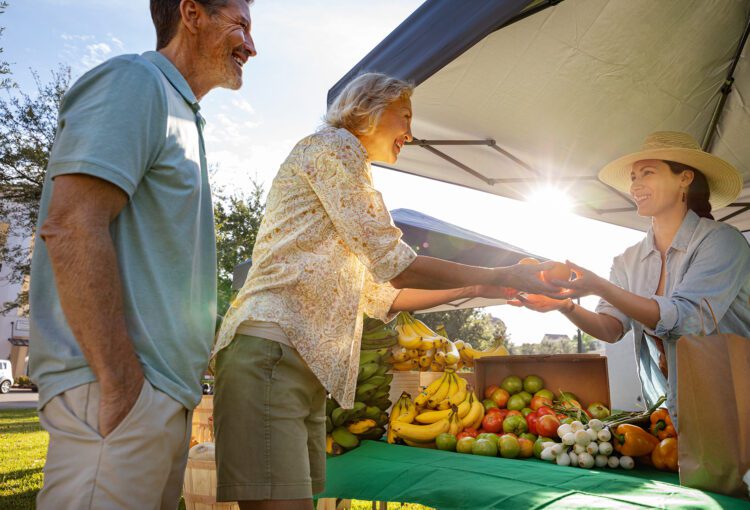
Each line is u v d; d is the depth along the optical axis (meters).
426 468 2.04
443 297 2.15
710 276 2.23
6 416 13.47
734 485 1.58
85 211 1.12
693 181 2.57
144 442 1.14
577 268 2.09
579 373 2.84
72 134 1.16
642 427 2.33
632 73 3.29
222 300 15.97
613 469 2.16
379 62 2.76
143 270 1.25
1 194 16.20
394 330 3.32
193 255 1.35
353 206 1.57
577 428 2.26
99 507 1.08
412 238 3.85
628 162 2.77
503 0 2.33
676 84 3.44
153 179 1.28
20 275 17.88
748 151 4.11
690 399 1.69
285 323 1.50
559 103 3.47
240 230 17.70
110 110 1.18
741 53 3.31
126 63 1.26
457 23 2.46
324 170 1.58
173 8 1.48
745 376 1.63
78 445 1.11
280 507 1.43
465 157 4.22
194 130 1.44
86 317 1.09
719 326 2.30
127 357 1.13
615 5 2.81
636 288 2.65
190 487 2.33
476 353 3.75
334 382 1.57
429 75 2.57
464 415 2.71
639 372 2.71
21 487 5.53
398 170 4.43
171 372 1.25
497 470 1.95
